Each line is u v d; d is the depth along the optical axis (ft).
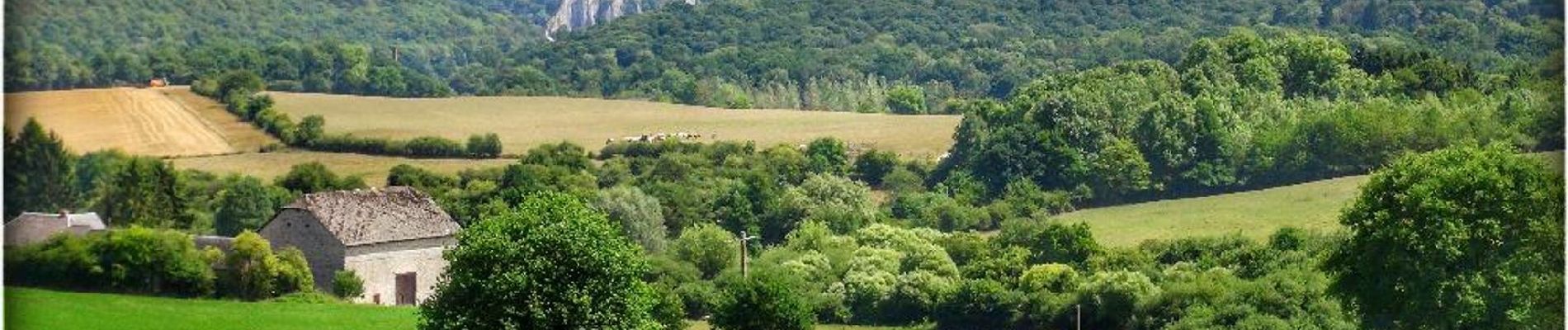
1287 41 367.86
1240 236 254.47
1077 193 310.65
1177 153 313.53
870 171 331.77
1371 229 178.70
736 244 258.57
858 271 236.84
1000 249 260.62
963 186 315.37
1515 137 276.62
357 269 240.12
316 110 343.67
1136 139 318.24
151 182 266.57
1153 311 215.51
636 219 275.59
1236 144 308.60
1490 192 173.27
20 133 262.26
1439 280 173.17
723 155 341.62
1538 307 172.35
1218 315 209.87
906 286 230.89
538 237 146.00
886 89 457.68
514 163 322.96
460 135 337.31
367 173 313.73
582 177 313.12
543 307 144.97
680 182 310.24
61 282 197.98
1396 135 296.10
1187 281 222.48
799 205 296.30
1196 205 296.10
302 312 199.82
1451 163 179.22
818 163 332.80
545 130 362.33
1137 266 245.04
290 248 228.22
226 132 317.22
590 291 146.41
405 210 251.60
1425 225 174.29
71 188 258.78
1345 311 186.29
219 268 207.00
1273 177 303.07
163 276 200.85
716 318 182.50
